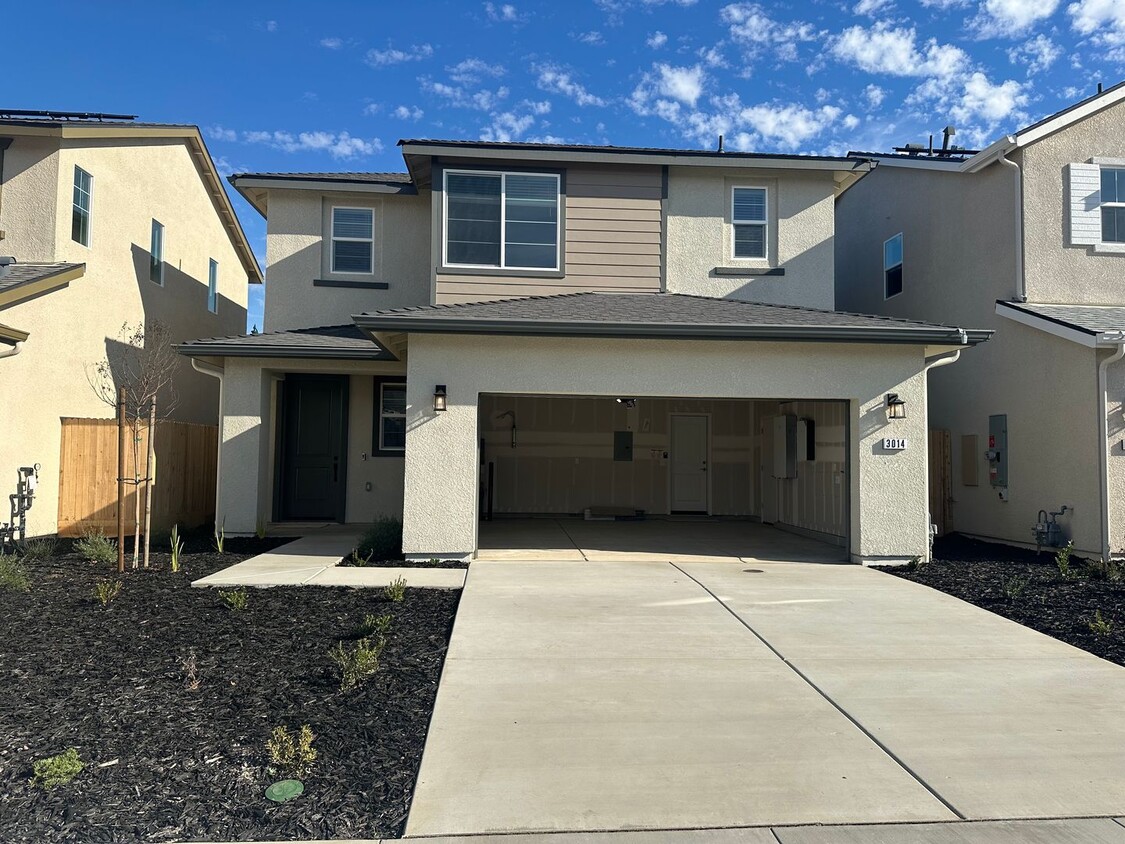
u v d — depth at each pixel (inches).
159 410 587.5
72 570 359.3
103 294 526.9
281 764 158.2
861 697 201.9
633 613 287.1
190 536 481.4
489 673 217.8
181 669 217.8
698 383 397.4
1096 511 410.9
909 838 135.0
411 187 546.6
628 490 644.7
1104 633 263.0
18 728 176.9
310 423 539.8
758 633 262.5
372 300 556.4
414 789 150.8
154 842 132.6
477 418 393.7
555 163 491.5
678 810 143.3
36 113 580.1
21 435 438.3
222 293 767.1
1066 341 434.0
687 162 495.5
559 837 134.4
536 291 486.0
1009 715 190.2
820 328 382.0
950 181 545.3
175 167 640.4
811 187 516.4
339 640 247.0
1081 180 485.4
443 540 390.6
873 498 401.4
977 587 341.4
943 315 550.9
